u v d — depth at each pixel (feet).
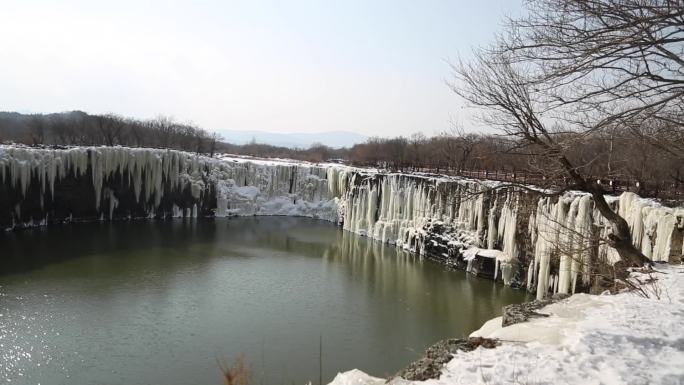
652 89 23.67
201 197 174.19
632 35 22.21
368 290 94.73
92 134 209.87
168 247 122.31
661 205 71.97
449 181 122.52
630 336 23.80
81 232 132.16
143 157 156.87
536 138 38.22
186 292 87.56
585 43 24.75
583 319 27.94
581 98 26.00
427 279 104.12
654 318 27.09
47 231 130.00
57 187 138.51
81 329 68.39
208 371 57.93
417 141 220.43
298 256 122.01
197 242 130.93
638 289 34.30
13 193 127.13
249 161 202.59
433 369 22.70
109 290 85.97
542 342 24.79
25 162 128.57
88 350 62.08
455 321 78.95
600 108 25.94
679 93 22.08
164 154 163.02
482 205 109.70
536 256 91.66
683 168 76.89
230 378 20.79
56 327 68.59
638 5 22.57
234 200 184.44
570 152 39.29
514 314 30.19
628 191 81.10
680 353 22.13
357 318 78.64
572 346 23.08
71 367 57.57
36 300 78.74
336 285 97.50
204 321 74.02
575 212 82.64
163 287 89.61
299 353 64.08
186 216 171.12
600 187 42.27
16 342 63.21
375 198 153.17
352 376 25.63
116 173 151.53
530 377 20.25
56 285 86.79
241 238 140.67
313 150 383.04
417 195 134.10
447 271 111.45
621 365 20.76
